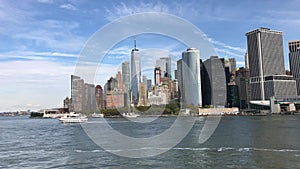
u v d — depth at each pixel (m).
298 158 36.12
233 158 36.88
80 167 33.75
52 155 42.12
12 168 34.81
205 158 37.09
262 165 33.03
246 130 78.06
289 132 70.25
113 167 33.22
